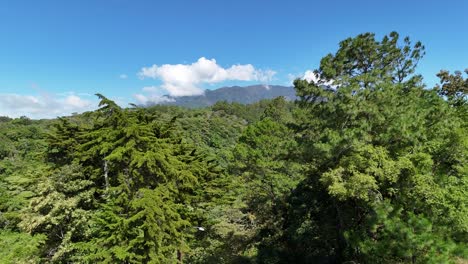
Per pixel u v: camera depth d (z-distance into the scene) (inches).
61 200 560.7
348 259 621.9
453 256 386.0
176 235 579.5
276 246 932.0
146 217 515.2
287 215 962.1
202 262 810.8
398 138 522.9
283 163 976.9
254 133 1113.4
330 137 523.2
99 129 677.9
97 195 698.8
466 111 674.8
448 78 1006.4
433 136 527.8
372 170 481.1
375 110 511.8
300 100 640.4
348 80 553.9
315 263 747.4
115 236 513.3
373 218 443.8
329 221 711.7
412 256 387.5
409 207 472.1
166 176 610.5
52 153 847.7
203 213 845.8
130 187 585.3
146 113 851.4
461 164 520.7
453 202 450.0
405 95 579.5
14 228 652.7
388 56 596.7
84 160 672.4
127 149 561.0
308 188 808.3
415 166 490.6
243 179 1099.3
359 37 591.8
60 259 571.8
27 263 527.2
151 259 533.0
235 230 1083.9
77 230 591.5
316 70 615.5
